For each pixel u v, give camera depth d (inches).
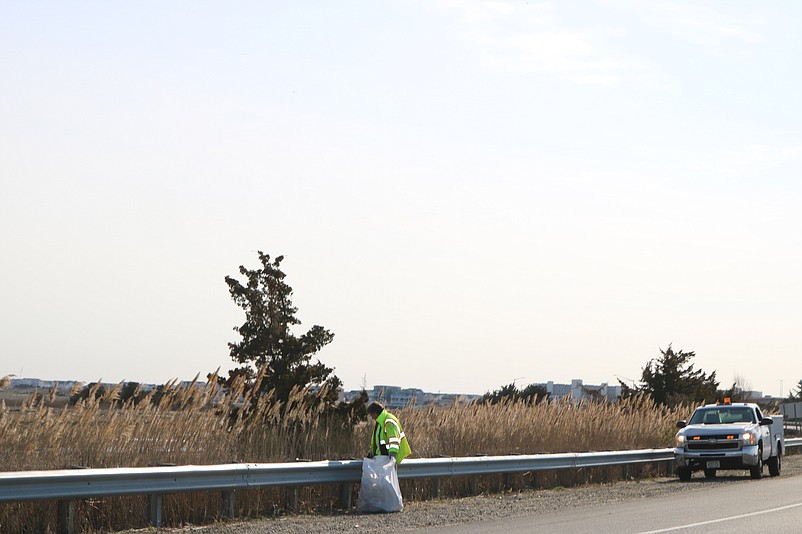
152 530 627.5
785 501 789.9
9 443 662.5
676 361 2098.9
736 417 1210.0
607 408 1323.8
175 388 792.3
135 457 717.3
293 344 1120.8
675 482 1119.0
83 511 618.5
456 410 1067.3
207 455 765.3
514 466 930.7
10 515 588.1
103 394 729.6
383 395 1060.5
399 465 792.3
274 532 629.0
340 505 776.3
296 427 903.1
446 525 662.5
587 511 738.2
